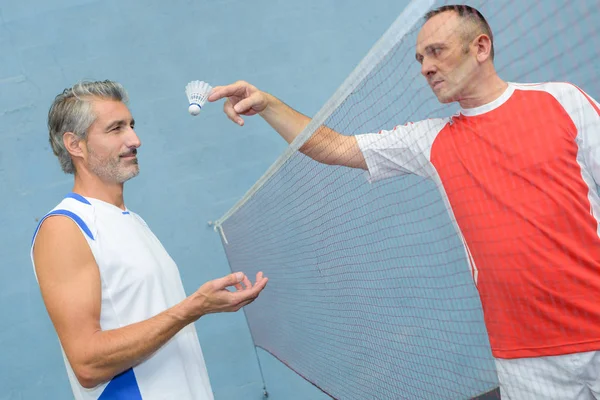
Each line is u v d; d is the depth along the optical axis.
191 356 1.60
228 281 1.35
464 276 2.95
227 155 3.37
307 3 3.50
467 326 2.88
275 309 2.69
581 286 1.38
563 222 1.40
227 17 3.43
